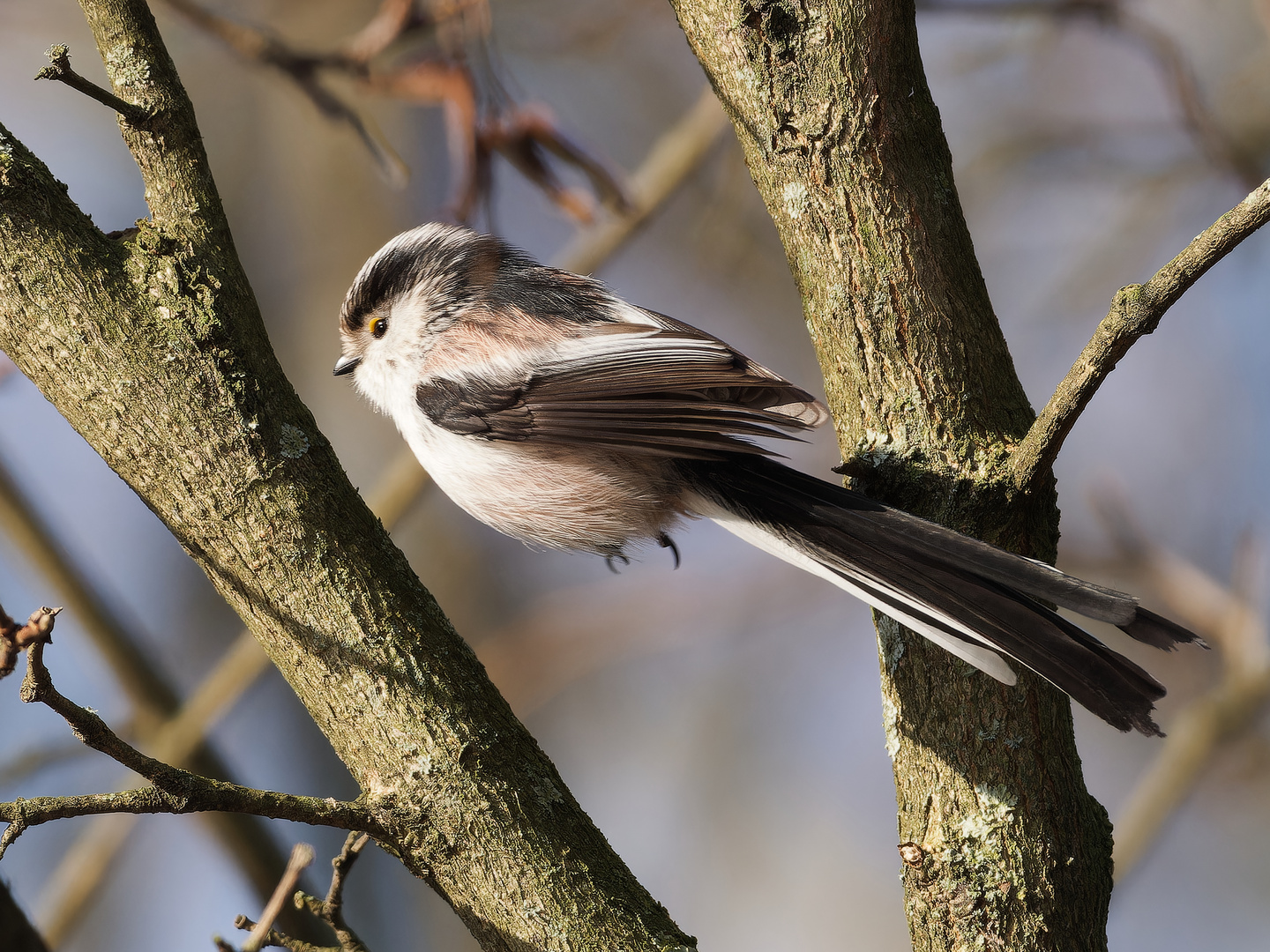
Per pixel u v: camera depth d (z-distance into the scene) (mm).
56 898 9492
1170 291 4691
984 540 5355
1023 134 13367
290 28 13625
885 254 5387
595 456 7516
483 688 5148
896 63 5344
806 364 14359
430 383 7793
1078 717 13625
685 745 15312
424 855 4996
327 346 13820
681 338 7504
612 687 15508
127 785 9406
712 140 10828
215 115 14477
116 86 5086
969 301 5477
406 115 14234
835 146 5344
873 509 5441
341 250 13961
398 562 5160
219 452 4879
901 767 5410
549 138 8750
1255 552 10867
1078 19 10883
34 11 13133
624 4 13523
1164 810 10562
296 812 4750
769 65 5359
